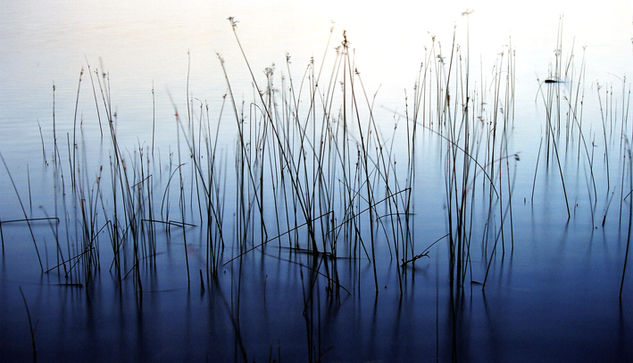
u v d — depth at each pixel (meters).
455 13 9.60
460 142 4.54
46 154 4.34
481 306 2.42
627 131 4.66
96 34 8.71
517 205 3.39
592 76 6.27
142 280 2.66
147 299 2.50
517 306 2.41
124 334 2.27
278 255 2.89
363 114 5.20
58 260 2.82
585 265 2.72
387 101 5.54
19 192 3.65
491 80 6.11
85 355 2.14
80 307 2.45
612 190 3.57
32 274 2.70
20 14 10.38
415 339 2.22
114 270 2.74
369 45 7.64
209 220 2.72
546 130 4.57
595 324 2.28
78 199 3.53
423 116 5.11
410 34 8.20
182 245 2.98
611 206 3.34
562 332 2.23
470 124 4.93
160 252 2.91
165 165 4.06
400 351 2.15
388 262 2.80
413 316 2.36
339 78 6.24
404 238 3.03
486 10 9.75
